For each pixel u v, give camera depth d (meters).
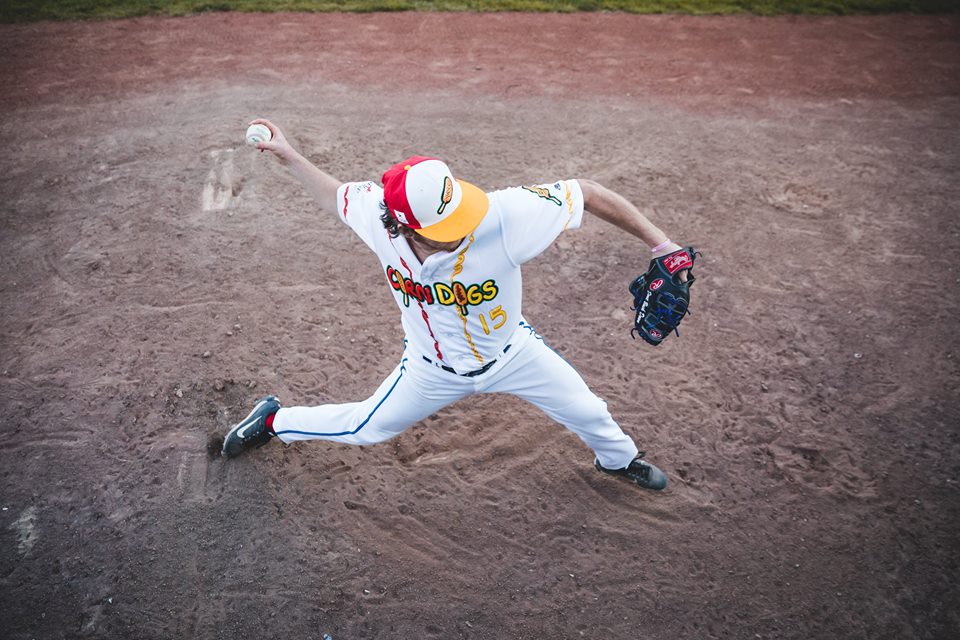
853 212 7.34
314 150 8.09
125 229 6.86
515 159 8.08
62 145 8.17
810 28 11.92
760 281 6.43
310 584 4.14
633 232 3.62
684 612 4.07
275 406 4.61
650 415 5.20
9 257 6.49
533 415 5.21
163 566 4.19
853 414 5.20
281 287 6.25
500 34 11.38
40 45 10.70
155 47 10.70
